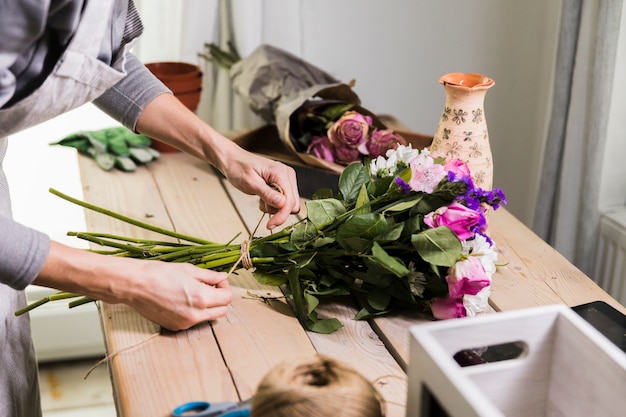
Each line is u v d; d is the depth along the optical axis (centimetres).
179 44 225
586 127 205
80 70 110
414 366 83
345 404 74
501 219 162
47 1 97
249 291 132
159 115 140
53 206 227
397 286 122
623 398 80
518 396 90
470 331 85
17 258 103
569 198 213
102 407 222
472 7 244
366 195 123
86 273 109
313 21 239
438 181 120
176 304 113
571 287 134
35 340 228
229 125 234
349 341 118
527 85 254
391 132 173
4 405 130
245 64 199
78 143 191
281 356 113
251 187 136
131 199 169
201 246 134
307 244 125
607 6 191
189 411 98
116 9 117
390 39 246
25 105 107
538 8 244
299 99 177
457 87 136
